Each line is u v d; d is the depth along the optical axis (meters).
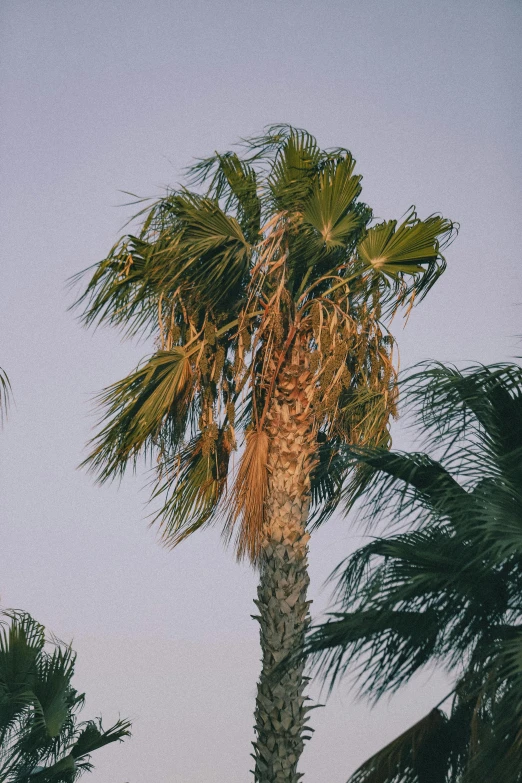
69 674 8.62
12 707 8.20
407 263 8.77
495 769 4.40
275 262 8.16
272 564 8.14
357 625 4.97
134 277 8.05
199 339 8.43
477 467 5.47
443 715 5.18
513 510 5.09
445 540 5.30
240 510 8.16
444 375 5.82
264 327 8.16
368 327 8.77
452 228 8.55
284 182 8.66
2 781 8.13
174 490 8.48
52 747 8.43
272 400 8.48
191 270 8.10
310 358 8.29
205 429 8.08
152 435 8.17
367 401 8.85
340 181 8.43
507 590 5.03
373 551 5.39
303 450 8.37
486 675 4.77
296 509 8.26
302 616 8.07
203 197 7.95
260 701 7.93
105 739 8.64
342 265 8.86
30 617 8.66
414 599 4.95
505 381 5.57
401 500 5.72
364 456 5.91
